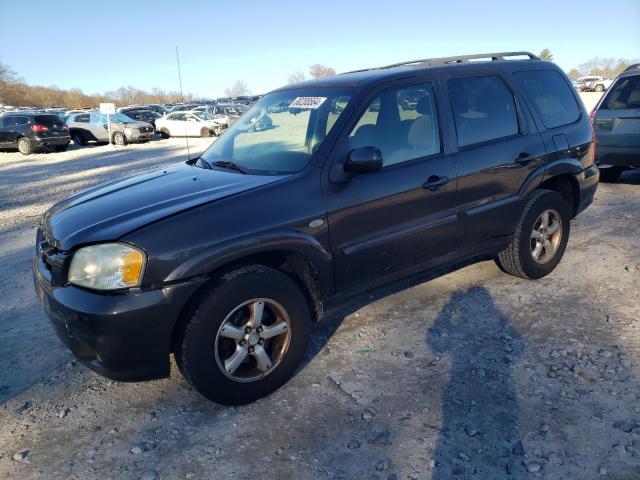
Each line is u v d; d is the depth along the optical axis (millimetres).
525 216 4195
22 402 3129
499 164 3922
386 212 3355
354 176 3221
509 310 3947
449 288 4395
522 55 4578
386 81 3490
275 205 2945
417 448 2568
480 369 3201
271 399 3041
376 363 3348
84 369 3463
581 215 6422
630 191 7543
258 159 3486
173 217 2715
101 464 2588
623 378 3004
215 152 3941
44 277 2926
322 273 3148
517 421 2717
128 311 2562
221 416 2914
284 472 2471
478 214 3859
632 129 7078
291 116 3646
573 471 2369
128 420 2920
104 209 2998
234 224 2803
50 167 16016
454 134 3723
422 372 3211
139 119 29797
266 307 3025
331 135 3215
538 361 3242
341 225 3176
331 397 3020
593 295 4109
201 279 2709
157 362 2719
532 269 4352
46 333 3986
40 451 2703
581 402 2826
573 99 4703
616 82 7402
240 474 2475
